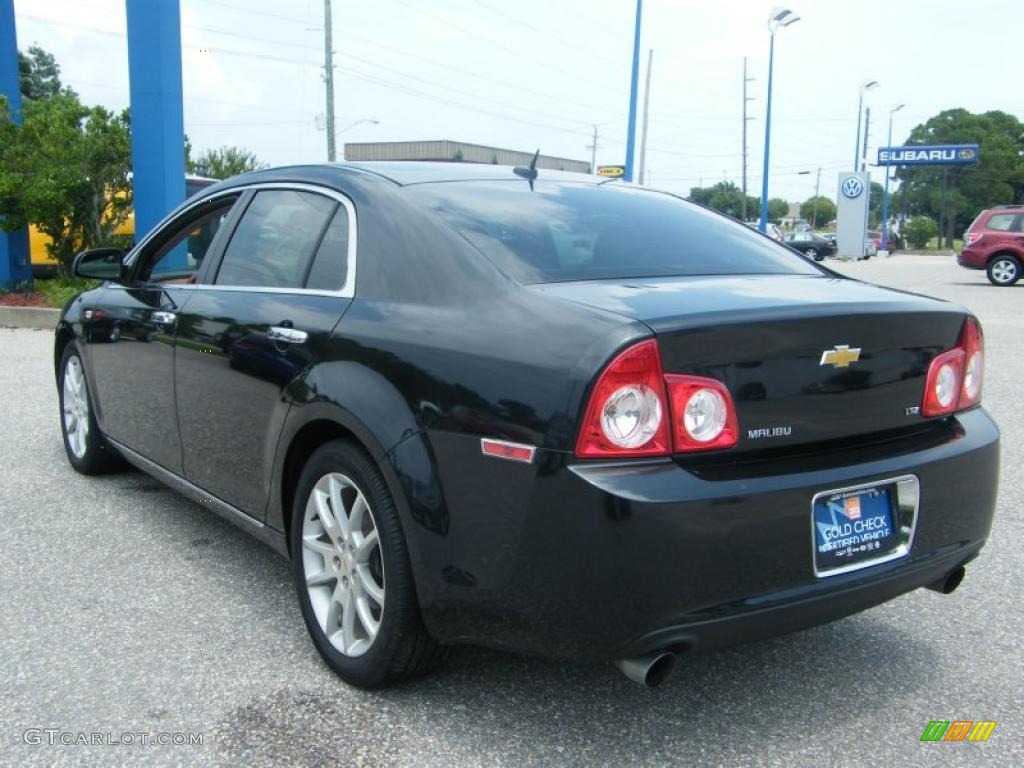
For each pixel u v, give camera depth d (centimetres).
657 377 226
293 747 257
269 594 361
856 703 289
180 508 464
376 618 282
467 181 331
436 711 277
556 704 283
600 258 294
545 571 230
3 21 1308
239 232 374
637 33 2525
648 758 256
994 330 1247
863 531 255
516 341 242
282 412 308
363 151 4431
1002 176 10062
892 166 6538
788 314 241
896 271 3136
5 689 286
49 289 1302
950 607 364
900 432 273
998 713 284
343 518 291
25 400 712
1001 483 530
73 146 1243
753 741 266
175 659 307
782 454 247
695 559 224
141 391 416
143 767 247
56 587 364
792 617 242
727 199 8938
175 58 1227
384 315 281
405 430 257
